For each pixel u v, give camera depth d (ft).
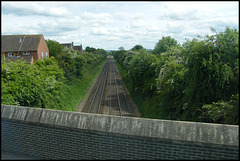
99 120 14.37
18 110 17.06
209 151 11.76
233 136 11.45
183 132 12.38
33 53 120.78
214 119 31.78
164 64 66.23
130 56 160.04
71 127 14.73
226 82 36.22
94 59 223.71
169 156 12.62
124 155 13.65
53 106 53.21
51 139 15.67
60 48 152.66
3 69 40.78
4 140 17.61
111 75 175.94
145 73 82.89
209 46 36.88
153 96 68.18
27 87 43.73
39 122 15.78
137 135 13.08
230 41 36.91
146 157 13.14
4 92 36.09
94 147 14.37
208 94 36.86
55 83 61.16
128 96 91.97
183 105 41.78
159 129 12.88
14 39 124.36
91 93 96.22
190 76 40.09
